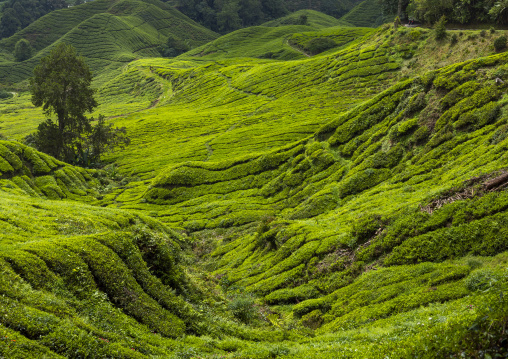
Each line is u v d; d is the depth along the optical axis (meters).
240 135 105.88
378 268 27.33
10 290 13.62
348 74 126.75
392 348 10.83
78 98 92.81
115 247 20.05
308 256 34.03
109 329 14.79
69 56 92.75
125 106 197.75
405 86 59.41
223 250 48.84
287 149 74.88
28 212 34.56
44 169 79.06
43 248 17.44
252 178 73.38
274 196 64.88
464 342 8.84
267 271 36.06
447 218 26.14
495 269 19.48
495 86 43.25
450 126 44.72
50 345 11.84
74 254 17.81
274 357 15.07
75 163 101.94
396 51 117.25
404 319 18.47
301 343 19.02
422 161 44.12
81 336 12.71
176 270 22.92
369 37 142.88
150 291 19.25
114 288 17.45
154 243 22.59
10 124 164.12
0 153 72.31
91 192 83.19
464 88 47.03
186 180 79.69
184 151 105.50
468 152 38.41
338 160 61.66
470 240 23.41
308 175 63.59
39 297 14.21
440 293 19.98
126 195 83.75
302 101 124.56
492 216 23.44
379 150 53.56
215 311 21.97
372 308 22.64
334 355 12.69
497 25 92.62
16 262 15.59
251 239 47.31
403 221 29.02
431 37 107.38
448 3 103.81
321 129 69.94
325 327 23.84
